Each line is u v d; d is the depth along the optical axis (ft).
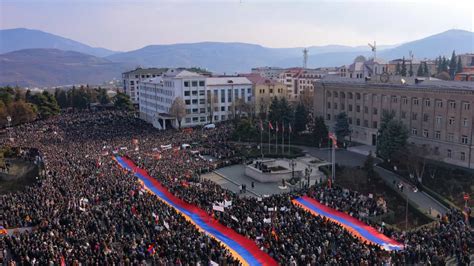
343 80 426.51
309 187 252.83
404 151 280.10
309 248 152.35
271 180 287.28
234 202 207.31
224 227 177.78
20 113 506.89
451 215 200.34
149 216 184.14
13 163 336.29
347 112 415.85
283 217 183.21
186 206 205.77
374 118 382.01
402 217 219.41
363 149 368.48
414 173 273.95
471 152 290.97
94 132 450.30
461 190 244.22
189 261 148.05
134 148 351.25
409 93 338.54
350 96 411.13
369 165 273.95
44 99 584.81
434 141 320.29
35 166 316.40
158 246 156.04
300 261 145.69
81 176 249.34
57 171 262.06
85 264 146.41
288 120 412.57
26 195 220.02
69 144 371.35
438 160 307.58
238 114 547.08
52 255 149.07
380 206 215.10
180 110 511.40
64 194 218.79
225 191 237.86
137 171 273.75
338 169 296.30
